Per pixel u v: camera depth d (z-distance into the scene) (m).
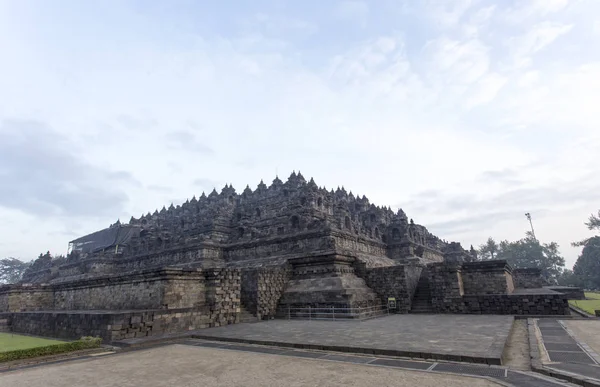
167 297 22.64
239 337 17.88
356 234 43.31
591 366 10.16
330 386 9.16
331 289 28.41
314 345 14.67
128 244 62.38
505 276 29.81
